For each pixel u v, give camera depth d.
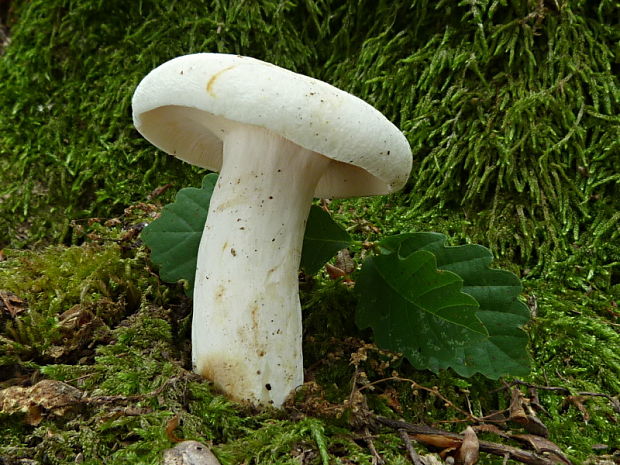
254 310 0.16
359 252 0.27
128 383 0.17
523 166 0.27
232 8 0.32
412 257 0.18
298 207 0.18
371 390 0.20
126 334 0.20
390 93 0.30
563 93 0.27
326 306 0.22
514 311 0.18
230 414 0.16
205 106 0.15
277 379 0.17
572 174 0.27
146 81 0.17
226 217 0.17
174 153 0.22
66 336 0.20
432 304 0.18
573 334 0.22
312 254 0.21
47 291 0.22
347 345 0.21
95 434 0.15
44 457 0.15
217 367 0.16
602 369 0.21
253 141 0.17
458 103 0.28
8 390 0.16
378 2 0.31
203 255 0.17
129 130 0.32
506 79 0.28
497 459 0.16
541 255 0.26
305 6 0.33
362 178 0.21
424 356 0.19
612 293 0.25
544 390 0.21
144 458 0.14
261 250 0.17
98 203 0.32
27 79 0.34
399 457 0.15
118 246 0.25
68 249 0.25
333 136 0.15
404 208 0.29
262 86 0.14
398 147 0.16
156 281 0.23
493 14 0.28
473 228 0.28
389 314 0.20
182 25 0.32
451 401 0.20
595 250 0.26
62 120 0.33
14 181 0.32
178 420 0.16
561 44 0.27
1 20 0.40
